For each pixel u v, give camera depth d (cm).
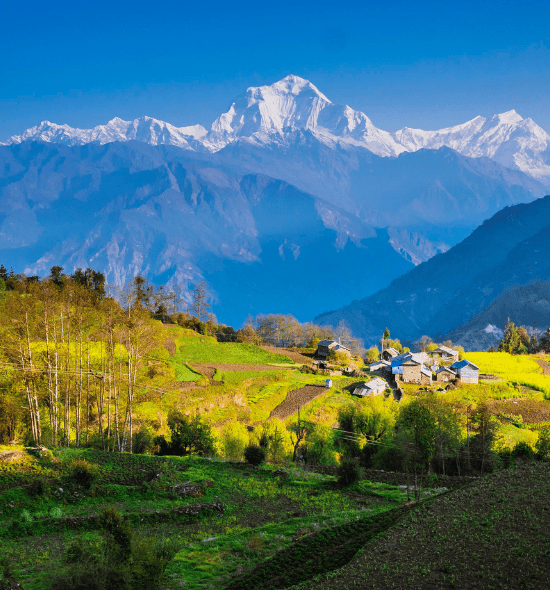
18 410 6612
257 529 4409
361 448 8225
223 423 8800
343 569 3253
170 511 4628
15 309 6888
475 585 2834
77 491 4769
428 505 4200
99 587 2877
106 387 8100
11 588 3092
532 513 3697
